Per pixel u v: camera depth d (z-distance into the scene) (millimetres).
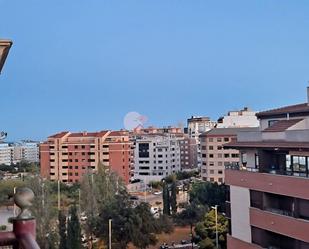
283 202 23188
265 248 23578
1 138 8328
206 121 141250
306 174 21766
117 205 39625
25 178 57031
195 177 100938
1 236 3168
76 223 33875
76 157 87312
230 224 27391
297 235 21125
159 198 81938
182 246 44625
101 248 38625
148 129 141000
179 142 117312
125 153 88625
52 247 35969
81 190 53625
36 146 165625
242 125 95250
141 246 37625
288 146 22438
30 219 3238
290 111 26688
